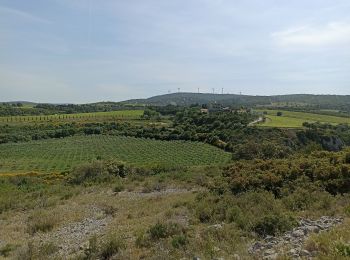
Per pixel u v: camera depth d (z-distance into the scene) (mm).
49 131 136250
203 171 41562
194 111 156625
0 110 164375
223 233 11922
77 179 41719
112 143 121938
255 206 15602
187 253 10297
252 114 139375
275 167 22438
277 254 8656
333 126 106875
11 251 15023
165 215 17891
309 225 11797
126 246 12539
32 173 65750
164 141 123250
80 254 12680
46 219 20359
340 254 7832
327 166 20125
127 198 26938
